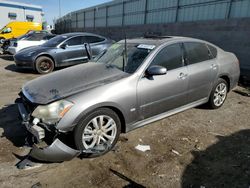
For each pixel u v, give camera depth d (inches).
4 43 604.1
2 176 114.1
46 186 108.3
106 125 130.6
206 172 120.0
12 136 151.9
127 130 141.6
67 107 116.4
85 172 118.3
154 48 153.1
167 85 152.9
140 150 138.0
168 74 154.6
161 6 605.0
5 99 230.8
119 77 137.6
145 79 143.2
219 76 193.5
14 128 163.5
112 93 128.4
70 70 157.2
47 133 117.7
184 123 175.5
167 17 586.6
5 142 144.3
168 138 152.9
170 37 176.2
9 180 111.5
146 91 142.4
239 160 130.6
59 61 368.8
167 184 111.0
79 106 118.1
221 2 422.9
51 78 145.6
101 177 114.9
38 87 134.5
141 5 695.1
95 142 128.1
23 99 136.2
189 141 149.9
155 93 147.3
